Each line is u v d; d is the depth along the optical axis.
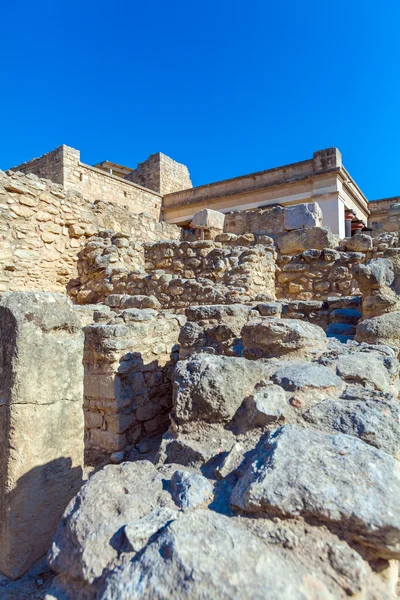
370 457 1.67
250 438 2.14
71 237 8.72
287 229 9.39
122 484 1.81
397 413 2.17
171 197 20.22
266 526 1.44
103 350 4.20
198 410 2.37
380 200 19.97
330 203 15.48
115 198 17.67
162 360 5.09
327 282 7.98
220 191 18.69
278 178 17.27
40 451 2.48
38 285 8.05
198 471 1.99
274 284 8.41
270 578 1.19
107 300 7.30
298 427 1.94
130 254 8.77
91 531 1.52
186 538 1.31
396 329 4.16
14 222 7.67
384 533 1.32
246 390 2.48
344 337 4.64
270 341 3.30
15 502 2.38
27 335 2.43
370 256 8.04
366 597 1.23
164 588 1.16
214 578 1.17
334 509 1.41
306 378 2.53
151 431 4.74
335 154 15.75
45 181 8.20
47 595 1.46
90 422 4.39
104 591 1.19
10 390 2.39
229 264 7.78
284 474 1.57
